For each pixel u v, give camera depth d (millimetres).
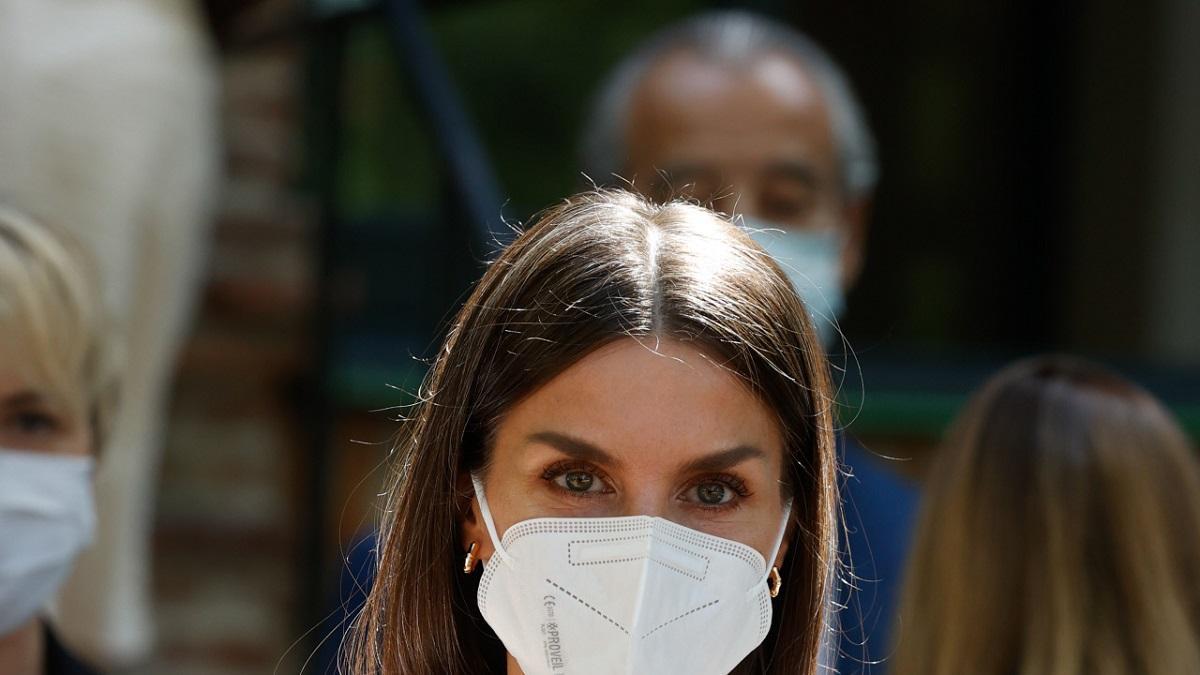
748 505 7102
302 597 13945
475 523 7426
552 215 7281
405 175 18359
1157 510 9922
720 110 12758
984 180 22234
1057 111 22578
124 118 12742
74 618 12898
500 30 19109
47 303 9648
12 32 12422
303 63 16828
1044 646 9758
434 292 16438
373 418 16766
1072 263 22625
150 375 13352
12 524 9555
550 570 6996
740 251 7148
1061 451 10016
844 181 13297
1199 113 22234
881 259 21859
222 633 16203
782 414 7047
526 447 6961
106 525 12969
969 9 22109
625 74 13492
